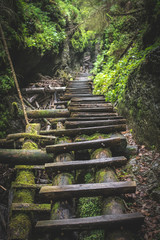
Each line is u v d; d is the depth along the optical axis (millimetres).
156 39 4926
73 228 1833
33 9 9188
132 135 4383
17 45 6039
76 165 2691
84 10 8484
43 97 7977
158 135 3281
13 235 2152
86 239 2203
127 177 3102
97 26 8422
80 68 17859
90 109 5082
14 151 3586
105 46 12039
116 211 1998
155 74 3432
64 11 12922
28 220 2385
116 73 6980
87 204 2695
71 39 14492
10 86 5445
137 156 3535
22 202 2652
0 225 2699
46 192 2184
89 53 20281
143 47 5680
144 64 3795
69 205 2186
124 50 7887
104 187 2201
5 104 5395
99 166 2707
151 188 2684
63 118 5363
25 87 8031
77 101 6078
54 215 2062
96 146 3184
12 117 5551
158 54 3332
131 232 1803
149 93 3602
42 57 8531
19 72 7363
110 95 6461
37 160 3521
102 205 2195
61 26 11742
